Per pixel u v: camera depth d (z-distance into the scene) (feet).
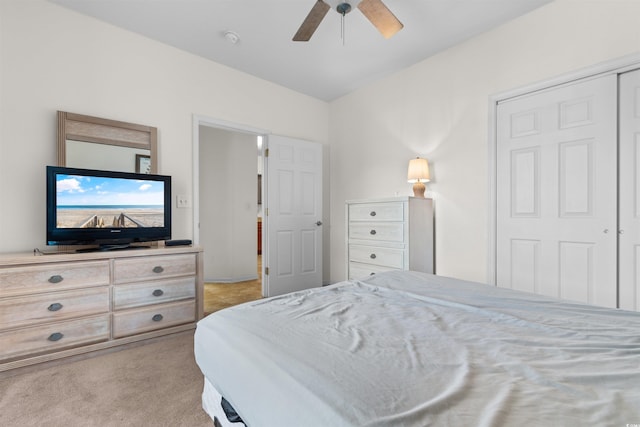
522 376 2.12
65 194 6.89
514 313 3.48
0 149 6.69
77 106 7.61
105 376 5.80
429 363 2.34
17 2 6.88
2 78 6.71
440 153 9.38
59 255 6.25
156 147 8.77
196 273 8.20
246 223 15.42
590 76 6.68
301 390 2.05
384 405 1.82
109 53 8.10
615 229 6.38
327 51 9.43
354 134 12.44
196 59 9.71
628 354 2.44
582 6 6.70
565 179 7.04
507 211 7.97
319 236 12.86
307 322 3.21
